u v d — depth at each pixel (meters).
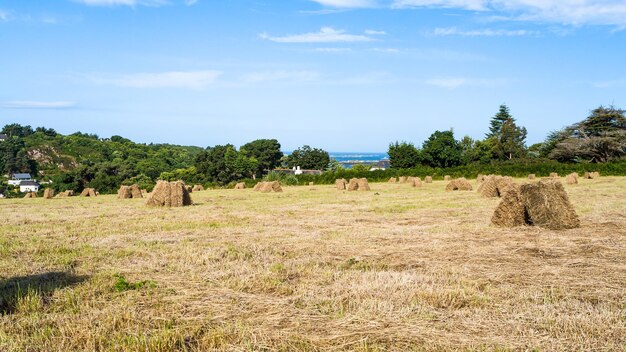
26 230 12.69
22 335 4.83
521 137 80.94
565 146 67.00
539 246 9.45
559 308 5.51
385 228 12.38
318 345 4.60
